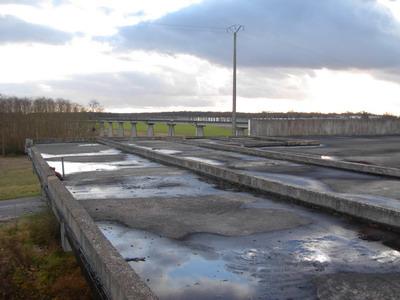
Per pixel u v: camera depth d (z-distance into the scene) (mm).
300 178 13266
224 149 23141
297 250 6809
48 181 11898
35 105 70062
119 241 7309
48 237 13398
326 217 8719
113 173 14641
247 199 10469
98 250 5809
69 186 12219
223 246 7020
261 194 11070
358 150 23844
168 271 6035
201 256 6582
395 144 28547
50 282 10234
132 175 14180
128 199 10469
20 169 44500
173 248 6949
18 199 24703
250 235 7578
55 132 64625
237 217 8766
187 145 27250
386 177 13422
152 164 17219
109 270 5137
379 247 6926
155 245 7098
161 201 10234
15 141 61406
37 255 11836
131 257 6578
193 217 8789
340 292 5289
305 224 8227
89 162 17938
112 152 22719
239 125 44562
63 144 29453
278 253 6684
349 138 35344
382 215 7863
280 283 5582
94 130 71125
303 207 9609
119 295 4754
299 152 22531
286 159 18047
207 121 51406
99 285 5668
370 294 5223
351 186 11836
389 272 5906
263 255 6605
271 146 26531
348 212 8578
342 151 23203
